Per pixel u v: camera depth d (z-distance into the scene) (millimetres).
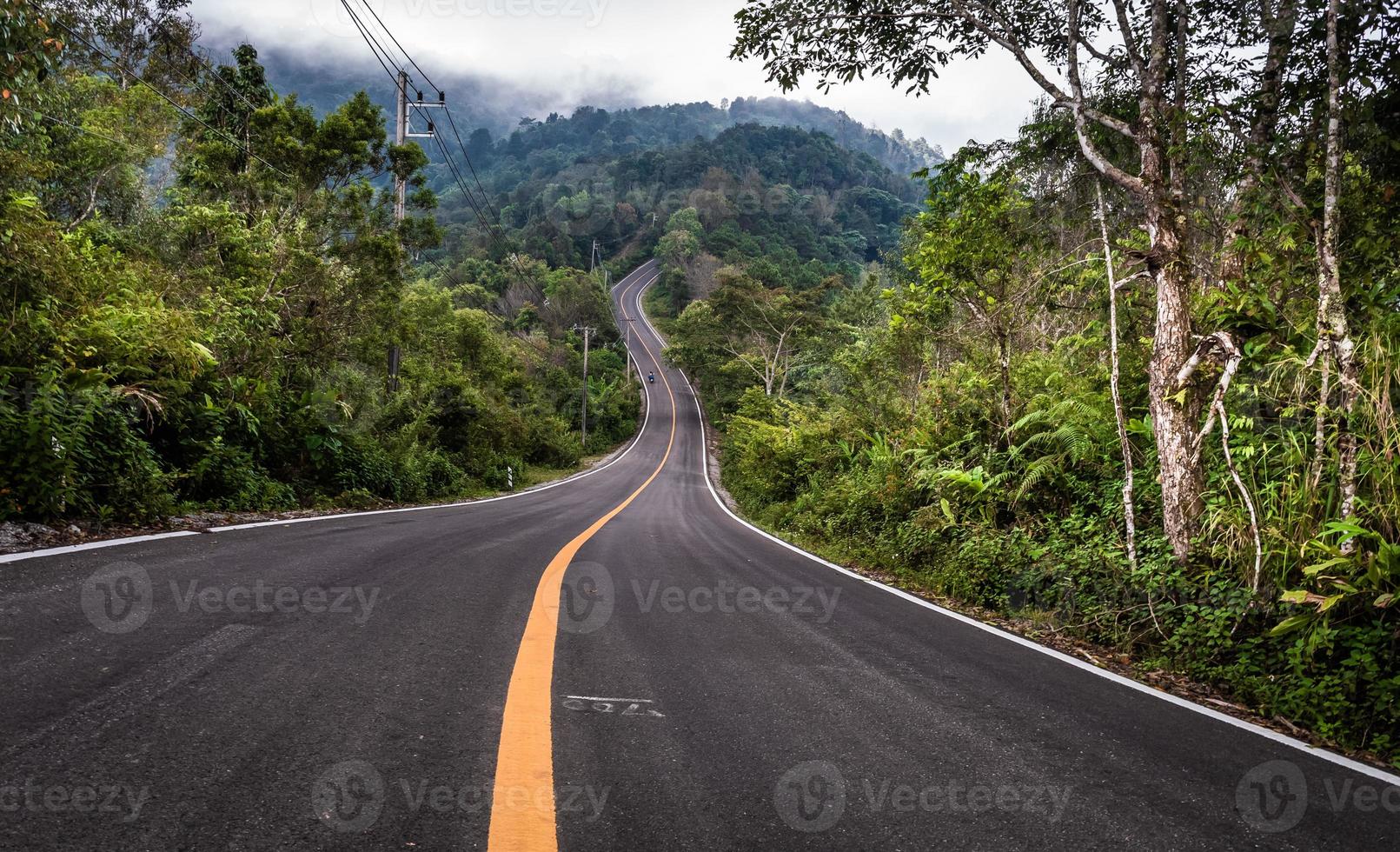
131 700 2342
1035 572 7578
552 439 43250
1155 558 6750
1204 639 5492
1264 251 7238
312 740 2201
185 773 1880
